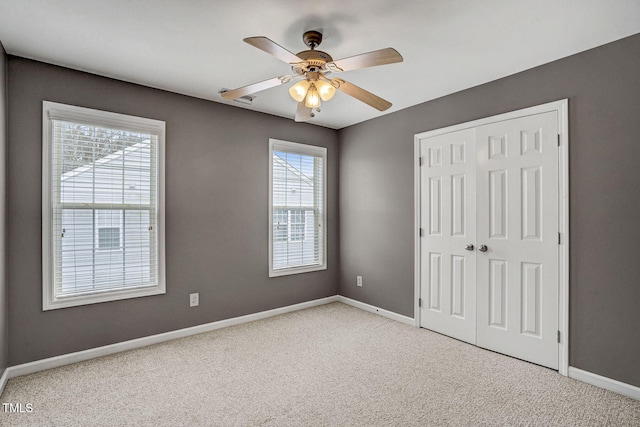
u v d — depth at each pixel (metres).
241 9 1.90
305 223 4.23
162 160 3.07
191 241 3.26
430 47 2.33
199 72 2.73
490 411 2.01
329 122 4.20
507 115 2.78
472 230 3.02
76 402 2.10
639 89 2.12
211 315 3.40
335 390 2.25
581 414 1.98
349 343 3.06
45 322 2.53
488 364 2.62
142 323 2.98
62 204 2.61
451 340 3.12
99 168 2.77
